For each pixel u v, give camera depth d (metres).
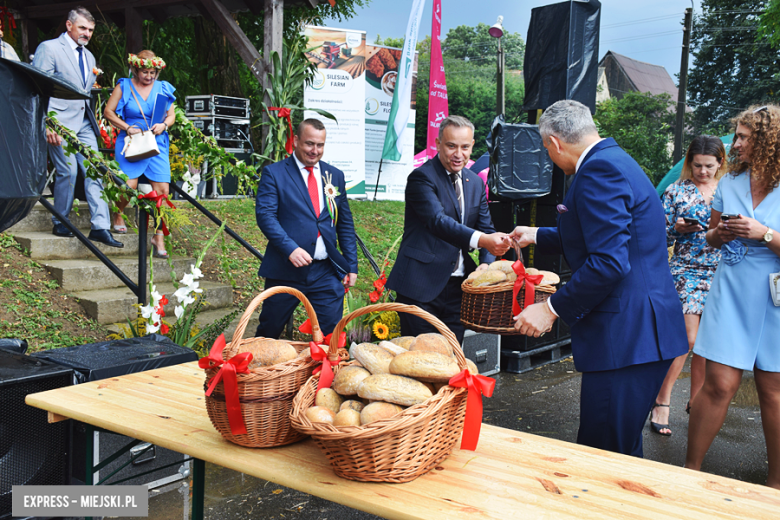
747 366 2.65
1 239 5.02
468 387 1.45
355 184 11.71
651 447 3.67
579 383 4.93
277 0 7.72
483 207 3.52
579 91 5.09
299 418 1.37
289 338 5.13
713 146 3.85
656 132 41.22
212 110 8.96
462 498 1.31
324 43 11.24
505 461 1.52
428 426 1.38
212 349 1.55
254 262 6.37
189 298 3.99
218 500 2.88
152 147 4.58
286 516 2.72
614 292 2.10
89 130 5.13
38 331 4.13
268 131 7.86
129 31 8.98
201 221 7.00
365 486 1.36
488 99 52.19
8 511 2.12
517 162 4.87
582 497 1.33
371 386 1.40
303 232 3.65
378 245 8.38
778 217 2.61
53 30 9.96
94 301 4.51
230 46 11.66
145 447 2.81
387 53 13.53
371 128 13.54
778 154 2.58
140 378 2.16
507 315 2.54
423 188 3.19
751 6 41.41
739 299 2.69
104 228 5.20
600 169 2.06
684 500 1.32
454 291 3.43
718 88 42.41
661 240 2.16
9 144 2.20
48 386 2.26
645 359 2.07
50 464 2.26
